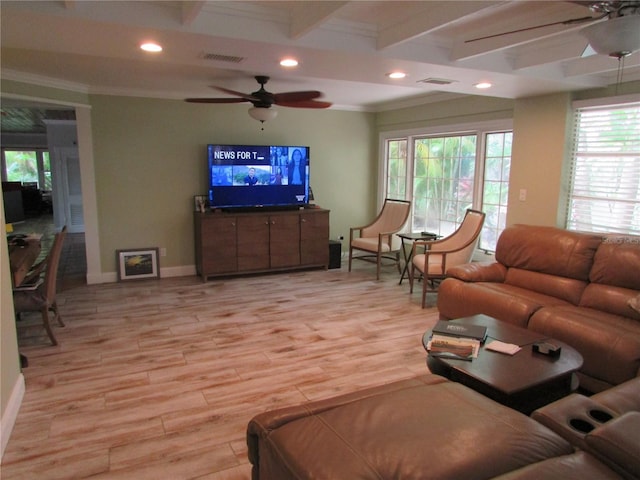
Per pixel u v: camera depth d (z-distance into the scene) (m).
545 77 3.51
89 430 2.47
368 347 3.63
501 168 5.04
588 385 2.73
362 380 3.07
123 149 5.48
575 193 4.10
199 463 2.21
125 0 2.27
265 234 5.85
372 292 5.21
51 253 3.52
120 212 5.57
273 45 2.68
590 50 2.43
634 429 1.40
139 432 2.46
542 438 1.47
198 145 5.86
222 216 5.57
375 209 7.22
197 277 5.88
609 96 3.75
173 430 2.48
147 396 2.84
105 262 5.58
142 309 4.54
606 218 3.87
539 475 1.24
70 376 3.09
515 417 1.59
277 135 6.33
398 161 6.75
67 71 4.34
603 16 1.99
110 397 2.82
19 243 4.21
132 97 5.43
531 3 2.46
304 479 1.29
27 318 4.25
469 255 4.76
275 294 5.11
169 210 5.81
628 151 3.69
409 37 2.71
